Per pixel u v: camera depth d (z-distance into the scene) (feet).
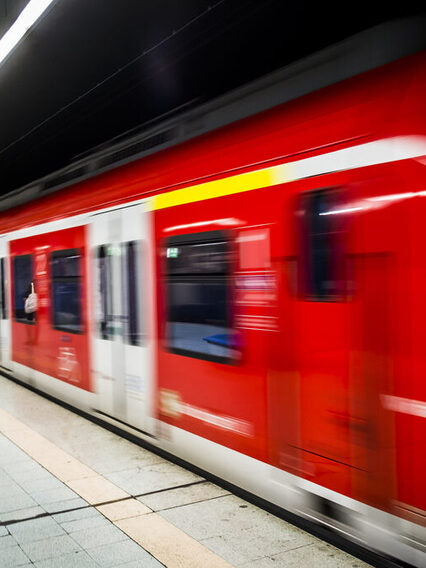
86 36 20.79
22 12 19.08
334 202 10.93
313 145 11.49
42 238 24.25
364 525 10.30
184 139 16.62
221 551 11.43
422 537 9.30
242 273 13.10
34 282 25.30
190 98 28.37
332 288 10.88
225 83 26.40
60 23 19.56
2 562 10.91
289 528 12.38
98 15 18.97
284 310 11.94
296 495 11.77
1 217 30.30
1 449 18.13
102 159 20.62
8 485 15.03
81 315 20.83
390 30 11.21
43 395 26.37
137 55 23.03
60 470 16.14
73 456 17.58
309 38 21.50
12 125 33.81
